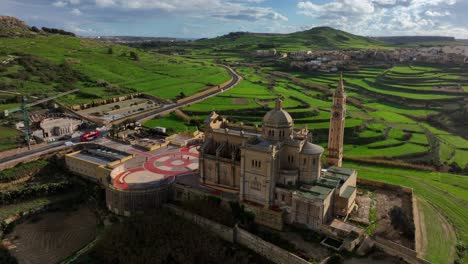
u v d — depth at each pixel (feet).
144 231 319.06
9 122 629.10
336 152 422.82
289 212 332.39
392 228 325.42
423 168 508.12
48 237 359.46
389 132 638.94
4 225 368.68
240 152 370.73
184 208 363.15
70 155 478.59
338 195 335.06
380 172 491.72
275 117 348.18
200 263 297.12
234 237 325.01
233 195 365.40
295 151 344.08
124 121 639.76
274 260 299.58
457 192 432.66
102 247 322.55
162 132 588.50
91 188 430.61
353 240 295.28
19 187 428.56
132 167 442.50
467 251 317.63
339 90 404.57
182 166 449.06
